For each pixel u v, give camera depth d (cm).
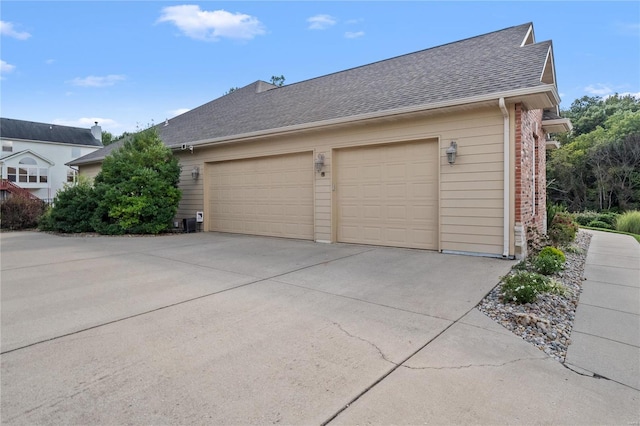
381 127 798
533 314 382
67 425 205
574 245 870
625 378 262
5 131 2908
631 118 2406
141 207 1102
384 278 541
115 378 258
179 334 338
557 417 215
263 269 611
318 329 349
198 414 216
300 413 217
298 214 977
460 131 695
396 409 221
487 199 671
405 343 317
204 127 1303
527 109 684
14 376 261
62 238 1069
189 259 709
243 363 281
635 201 2197
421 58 1059
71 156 3262
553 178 2505
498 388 246
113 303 432
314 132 906
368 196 841
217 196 1194
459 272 566
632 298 458
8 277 566
